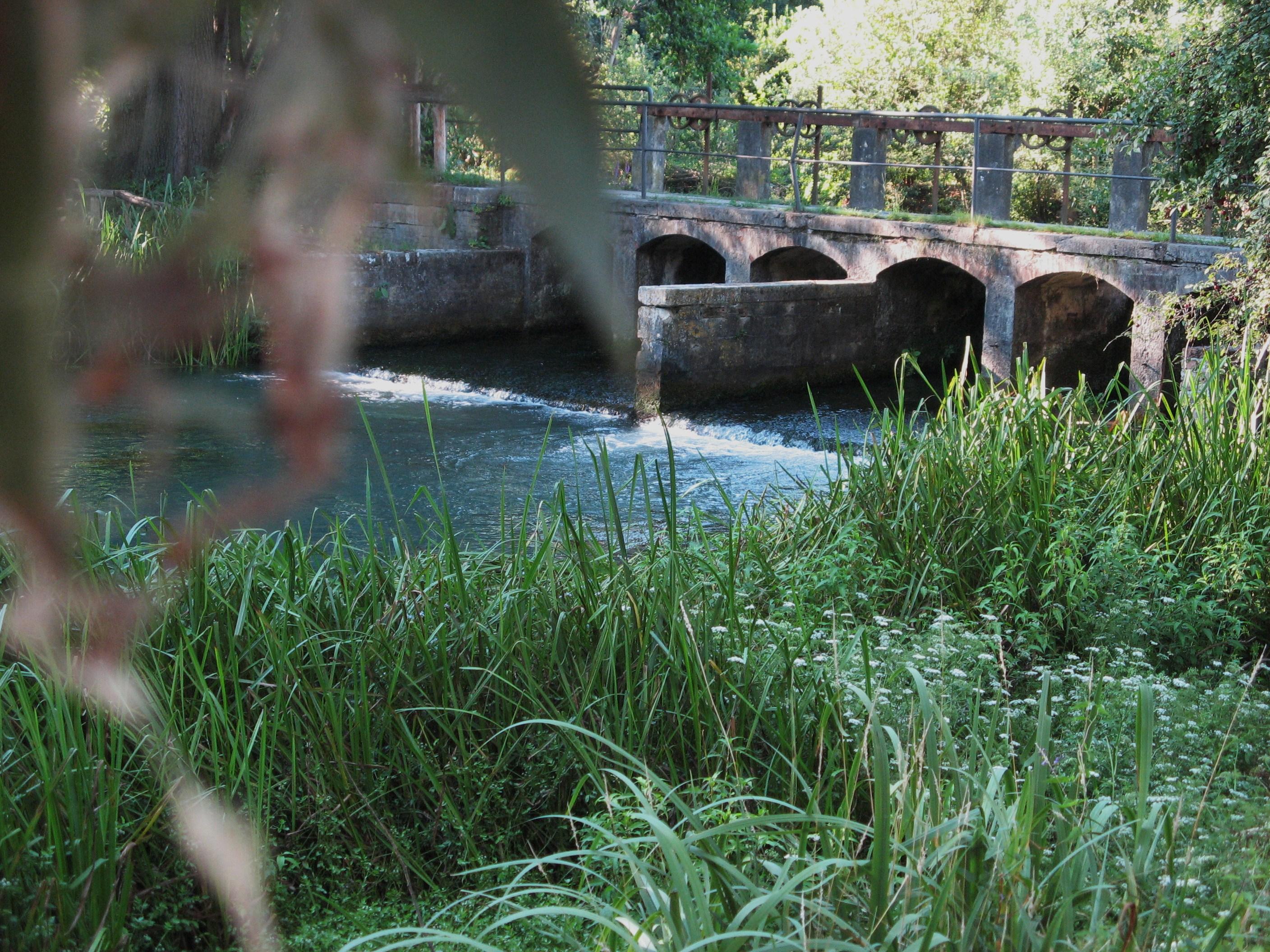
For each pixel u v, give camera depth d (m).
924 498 7.76
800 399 17.09
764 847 4.27
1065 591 7.01
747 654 5.21
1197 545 7.49
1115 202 16.14
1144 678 5.85
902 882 3.26
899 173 25.84
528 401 16.92
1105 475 8.01
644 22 24.62
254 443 0.29
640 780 4.11
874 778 3.13
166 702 4.52
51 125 0.26
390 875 4.52
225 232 0.28
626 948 3.34
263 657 5.18
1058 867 3.15
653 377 16.02
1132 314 16.70
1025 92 25.72
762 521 8.12
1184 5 12.41
